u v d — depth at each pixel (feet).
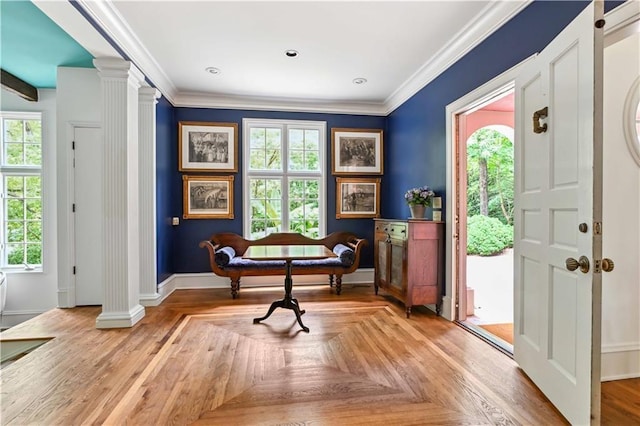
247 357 7.58
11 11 8.18
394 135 14.56
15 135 13.60
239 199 14.74
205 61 10.83
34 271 13.24
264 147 15.10
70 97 11.70
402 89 13.26
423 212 11.01
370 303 12.05
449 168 10.19
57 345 8.24
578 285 4.88
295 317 10.50
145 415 5.39
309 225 15.40
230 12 8.05
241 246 14.52
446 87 10.41
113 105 9.53
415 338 8.72
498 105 12.88
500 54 8.01
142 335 8.93
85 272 11.98
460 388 6.22
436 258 10.50
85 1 7.20
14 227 13.60
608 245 6.49
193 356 7.62
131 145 9.93
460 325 9.72
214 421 5.25
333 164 15.23
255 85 13.01
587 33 4.63
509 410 5.52
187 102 14.14
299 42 9.57
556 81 5.52
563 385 5.28
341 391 6.14
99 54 9.09
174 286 14.11
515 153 7.01
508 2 7.44
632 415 5.39
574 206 4.99
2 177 13.50
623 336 6.58
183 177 14.23
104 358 7.50
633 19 4.97
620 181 6.49
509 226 22.97
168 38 9.32
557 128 5.49
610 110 6.41
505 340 8.71
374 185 15.57
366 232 15.55
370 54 10.28
